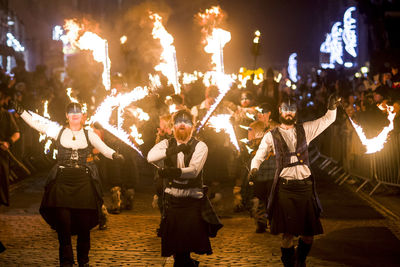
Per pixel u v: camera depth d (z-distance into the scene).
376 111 14.95
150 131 15.56
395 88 15.52
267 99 17.89
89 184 7.56
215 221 6.83
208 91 11.15
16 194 13.89
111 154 7.62
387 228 10.43
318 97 23.66
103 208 10.07
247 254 8.56
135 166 12.10
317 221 7.33
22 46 31.81
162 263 8.04
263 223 9.88
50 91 19.84
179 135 6.89
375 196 13.95
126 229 10.21
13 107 7.66
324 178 17.16
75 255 8.48
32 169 18.05
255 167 7.62
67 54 34.94
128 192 12.04
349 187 15.40
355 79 27.97
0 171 9.73
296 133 7.40
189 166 6.79
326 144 20.27
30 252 8.55
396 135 13.84
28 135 18.28
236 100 17.50
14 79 20.80
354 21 41.38
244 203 11.26
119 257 8.34
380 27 29.92
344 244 9.24
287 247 7.46
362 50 40.84
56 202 7.36
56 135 7.62
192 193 6.79
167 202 6.85
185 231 6.72
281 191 7.34
